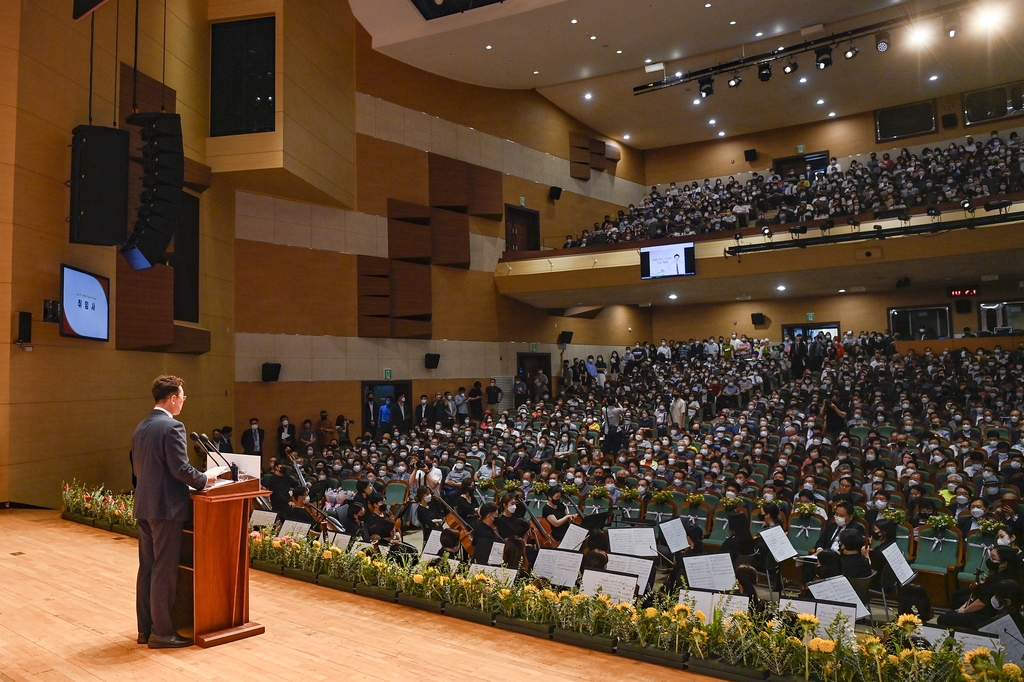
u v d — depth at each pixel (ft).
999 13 62.03
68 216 33.40
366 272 61.98
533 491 35.99
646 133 93.15
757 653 13.58
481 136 74.43
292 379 56.18
